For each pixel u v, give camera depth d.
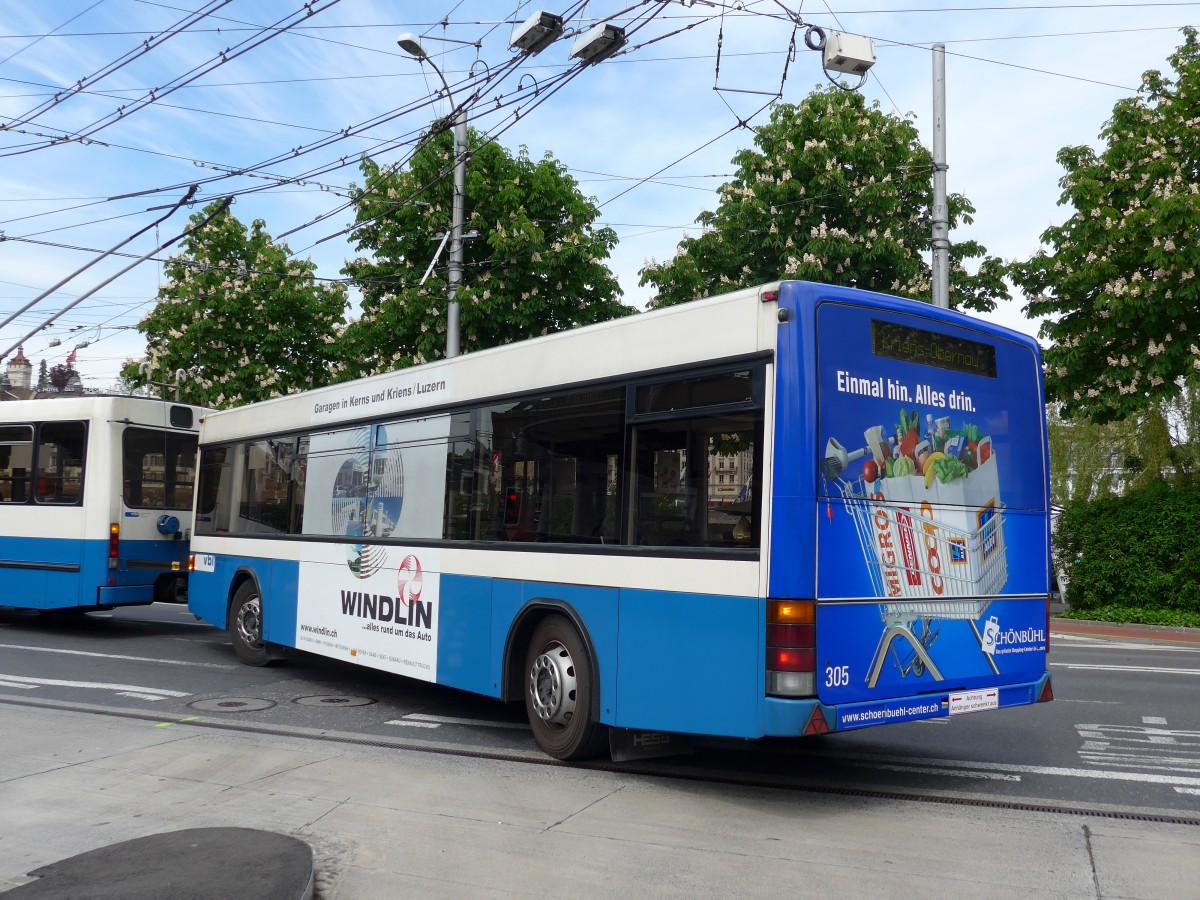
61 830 5.49
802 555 5.61
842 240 18.05
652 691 6.29
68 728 8.09
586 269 19.28
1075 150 20.19
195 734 7.91
